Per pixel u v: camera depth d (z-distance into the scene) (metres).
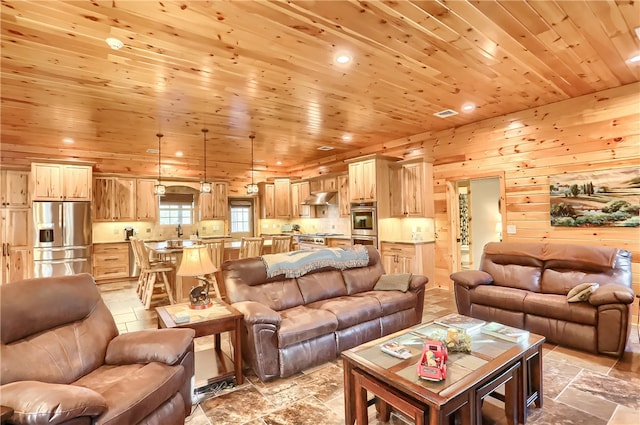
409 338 2.37
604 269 3.43
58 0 2.06
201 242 5.12
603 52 2.93
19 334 1.81
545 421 2.11
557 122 4.23
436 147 5.58
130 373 1.90
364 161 6.06
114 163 6.95
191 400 2.17
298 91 3.68
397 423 2.13
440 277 5.62
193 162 7.91
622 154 3.75
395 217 6.05
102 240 6.77
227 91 3.64
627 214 3.72
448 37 2.62
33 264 5.64
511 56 2.97
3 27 2.35
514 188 4.65
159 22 2.33
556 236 4.28
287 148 6.81
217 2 2.12
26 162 5.97
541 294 3.52
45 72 3.08
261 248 5.13
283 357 2.68
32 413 1.34
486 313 3.76
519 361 2.07
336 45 2.71
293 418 2.19
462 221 7.43
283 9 2.21
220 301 3.06
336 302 3.35
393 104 4.18
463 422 1.75
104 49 2.70
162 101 3.88
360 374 1.99
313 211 8.09
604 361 2.90
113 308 4.75
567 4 2.24
